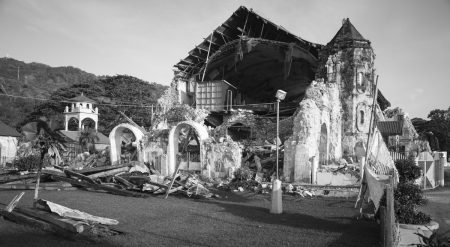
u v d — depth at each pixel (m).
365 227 13.27
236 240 11.06
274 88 60.66
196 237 11.37
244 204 18.78
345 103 39.47
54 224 11.49
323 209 17.33
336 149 37.34
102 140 65.19
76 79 157.12
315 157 27.52
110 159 36.72
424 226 12.14
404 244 10.46
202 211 16.06
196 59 52.69
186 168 32.72
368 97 39.28
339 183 25.08
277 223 13.73
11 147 53.38
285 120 39.97
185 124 32.09
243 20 49.59
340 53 40.44
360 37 41.44
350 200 20.39
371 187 14.70
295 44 46.50
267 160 32.75
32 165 33.38
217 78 56.28
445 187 28.31
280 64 54.12
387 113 54.56
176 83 51.22
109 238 10.91
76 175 22.88
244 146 37.88
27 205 15.83
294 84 58.69
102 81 94.00
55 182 24.42
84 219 11.73
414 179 22.36
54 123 16.30
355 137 38.59
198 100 52.22
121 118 73.25
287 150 29.38
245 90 60.31
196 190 20.86
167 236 11.43
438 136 69.50
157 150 35.00
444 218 15.26
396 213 12.95
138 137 36.22
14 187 22.19
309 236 11.72
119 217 14.15
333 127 36.91
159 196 20.61
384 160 17.14
